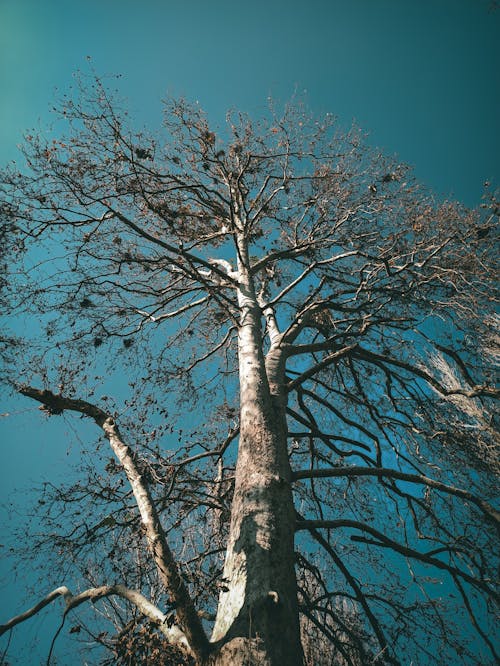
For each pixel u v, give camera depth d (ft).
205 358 28.60
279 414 17.66
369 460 22.34
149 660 11.20
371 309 25.43
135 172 20.49
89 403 17.25
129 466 14.70
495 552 18.51
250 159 26.86
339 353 19.99
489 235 22.36
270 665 9.70
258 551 12.26
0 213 18.35
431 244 23.97
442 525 20.63
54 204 19.83
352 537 15.14
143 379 23.48
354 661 17.83
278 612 10.80
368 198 26.37
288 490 14.48
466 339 23.26
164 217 22.07
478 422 21.20
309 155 27.12
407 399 24.76
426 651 17.22
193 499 20.30
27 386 16.96
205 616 15.14
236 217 29.48
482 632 16.20
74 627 14.21
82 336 21.56
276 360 21.45
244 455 15.62
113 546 17.80
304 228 30.12
